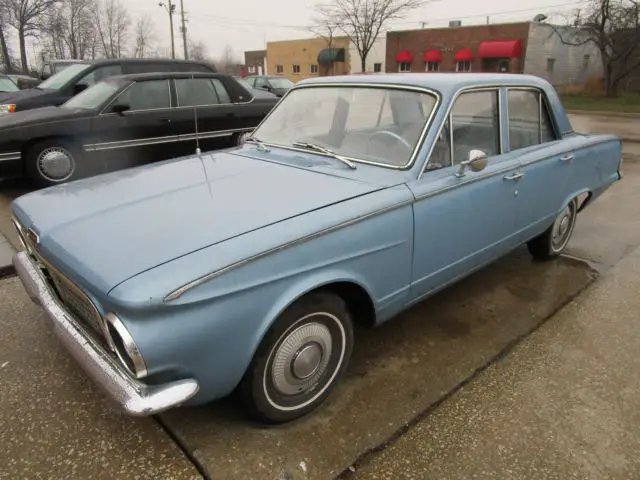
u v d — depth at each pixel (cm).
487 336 321
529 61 3222
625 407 255
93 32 5331
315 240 219
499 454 223
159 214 226
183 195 249
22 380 271
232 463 216
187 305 182
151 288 177
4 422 239
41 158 614
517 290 387
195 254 192
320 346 240
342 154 302
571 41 3444
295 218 220
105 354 203
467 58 3384
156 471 212
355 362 291
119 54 5828
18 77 1678
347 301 270
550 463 219
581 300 371
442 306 360
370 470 214
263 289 203
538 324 336
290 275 211
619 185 734
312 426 239
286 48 4584
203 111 706
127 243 203
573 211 442
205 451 222
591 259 451
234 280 193
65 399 256
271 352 219
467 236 306
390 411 250
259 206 231
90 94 677
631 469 216
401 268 266
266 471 212
